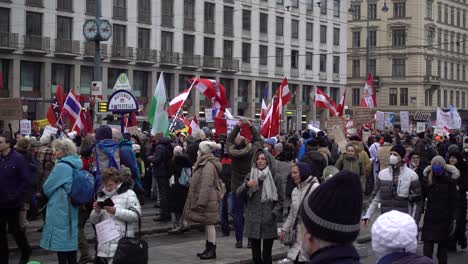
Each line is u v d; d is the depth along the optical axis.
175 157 13.63
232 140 11.17
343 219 2.88
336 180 2.91
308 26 65.19
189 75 54.72
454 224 10.20
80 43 47.59
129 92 16.45
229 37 57.28
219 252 11.58
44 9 45.59
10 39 43.69
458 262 11.59
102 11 48.44
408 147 17.42
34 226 13.67
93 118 29.67
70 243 8.63
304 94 65.38
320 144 14.46
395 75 80.75
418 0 79.06
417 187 10.06
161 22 52.31
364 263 11.27
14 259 11.02
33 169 11.61
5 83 44.25
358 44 82.88
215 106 19.72
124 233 7.82
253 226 9.45
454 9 86.31
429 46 80.25
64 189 8.57
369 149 20.38
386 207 10.20
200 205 10.74
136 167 11.30
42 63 45.97
